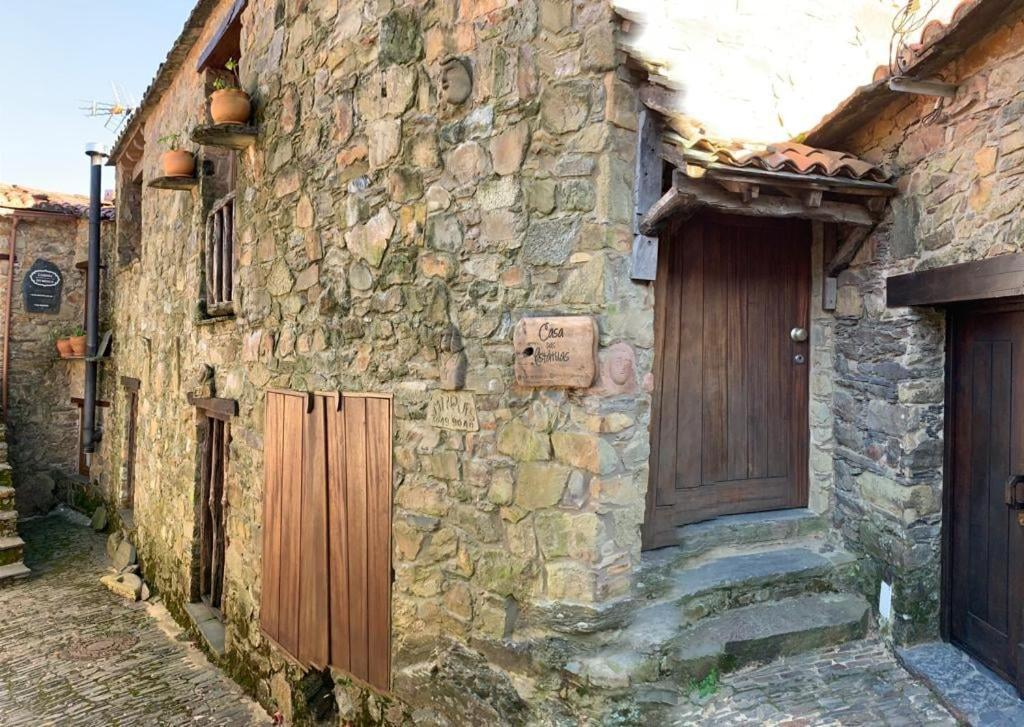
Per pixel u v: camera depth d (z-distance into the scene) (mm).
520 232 2469
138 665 4531
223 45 4621
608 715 2199
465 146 2654
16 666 4531
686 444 2822
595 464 2270
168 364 5828
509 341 2502
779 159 2268
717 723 2246
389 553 2949
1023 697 2291
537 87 2430
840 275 2973
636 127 2311
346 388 3256
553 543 2355
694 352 2836
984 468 2486
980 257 2258
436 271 2768
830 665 2545
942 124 2416
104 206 8891
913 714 2297
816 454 3068
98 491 8453
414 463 2867
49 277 8914
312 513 3439
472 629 2605
